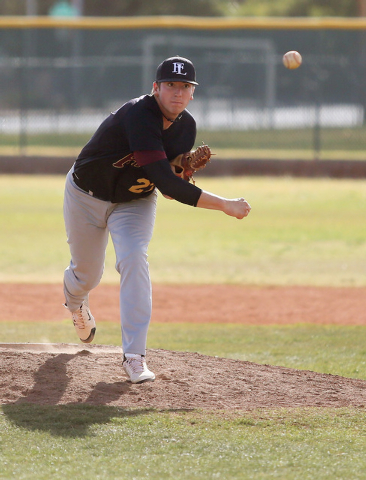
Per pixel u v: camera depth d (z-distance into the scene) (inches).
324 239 1558.8
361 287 1144.8
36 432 476.1
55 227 1688.0
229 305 1032.8
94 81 2903.5
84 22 2561.5
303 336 847.7
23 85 2669.8
